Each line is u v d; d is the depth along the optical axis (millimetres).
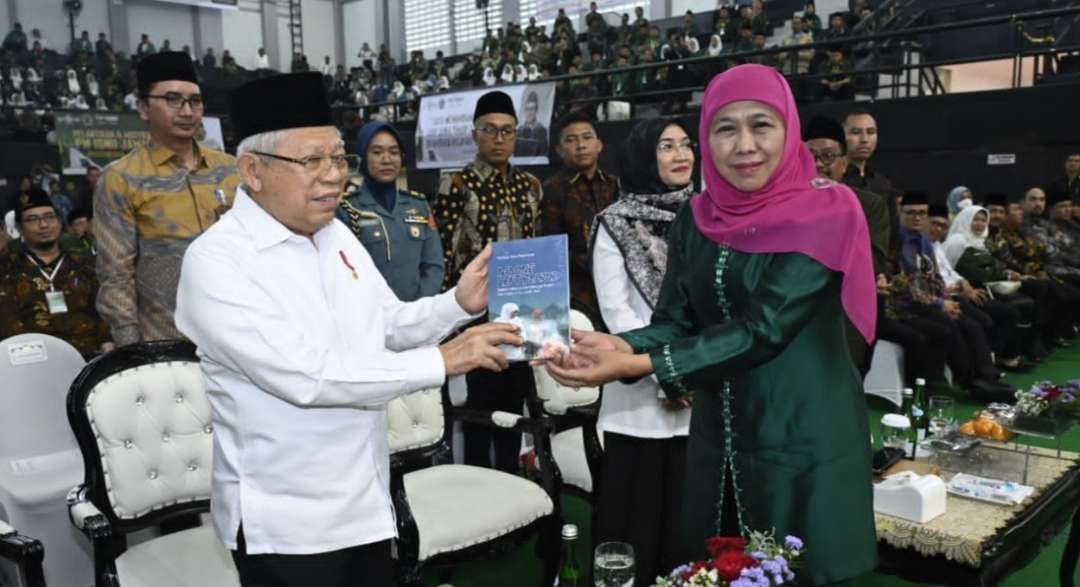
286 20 20781
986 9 10227
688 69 10680
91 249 5801
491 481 2539
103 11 18000
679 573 1381
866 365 3748
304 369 1304
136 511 2023
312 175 1354
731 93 1391
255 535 1380
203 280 1340
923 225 5543
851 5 11664
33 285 3529
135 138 10539
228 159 2742
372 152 3127
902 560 2092
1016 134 7734
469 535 2268
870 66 9953
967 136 8016
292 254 1413
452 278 3494
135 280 2564
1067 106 7449
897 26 10906
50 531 2523
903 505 2115
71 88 15234
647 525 2299
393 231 3150
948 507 2201
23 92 14891
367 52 20188
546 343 1481
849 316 1391
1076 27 9359
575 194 3578
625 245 2260
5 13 16797
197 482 2125
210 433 2158
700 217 1531
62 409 2834
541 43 15008
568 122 3531
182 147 2609
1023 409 2705
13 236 6914
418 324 1621
